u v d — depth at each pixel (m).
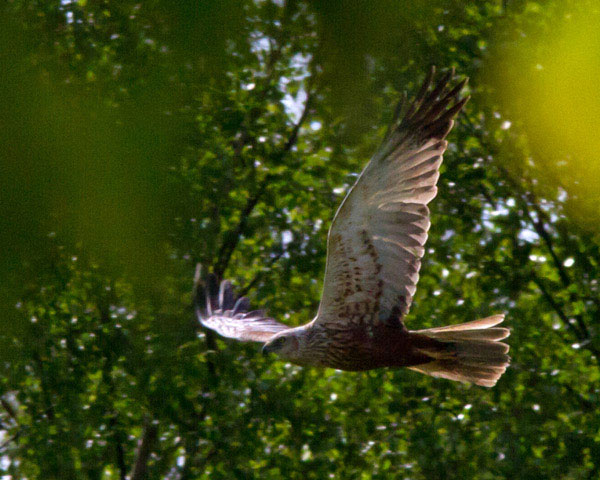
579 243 20.45
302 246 21.20
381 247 8.98
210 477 19.27
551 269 22.05
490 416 19.48
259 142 19.39
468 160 20.16
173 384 17.31
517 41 10.11
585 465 19.62
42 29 3.66
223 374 19.73
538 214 21.08
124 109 3.15
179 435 20.30
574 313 21.16
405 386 19.92
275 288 20.42
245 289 21.83
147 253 3.06
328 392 21.48
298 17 3.30
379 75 3.34
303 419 19.98
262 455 20.27
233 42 3.27
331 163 20.42
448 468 19.41
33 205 2.92
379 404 21.12
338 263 9.22
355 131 3.39
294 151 21.16
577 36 3.75
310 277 22.45
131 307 3.39
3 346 3.27
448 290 22.22
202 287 11.81
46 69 3.21
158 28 3.28
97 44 5.02
